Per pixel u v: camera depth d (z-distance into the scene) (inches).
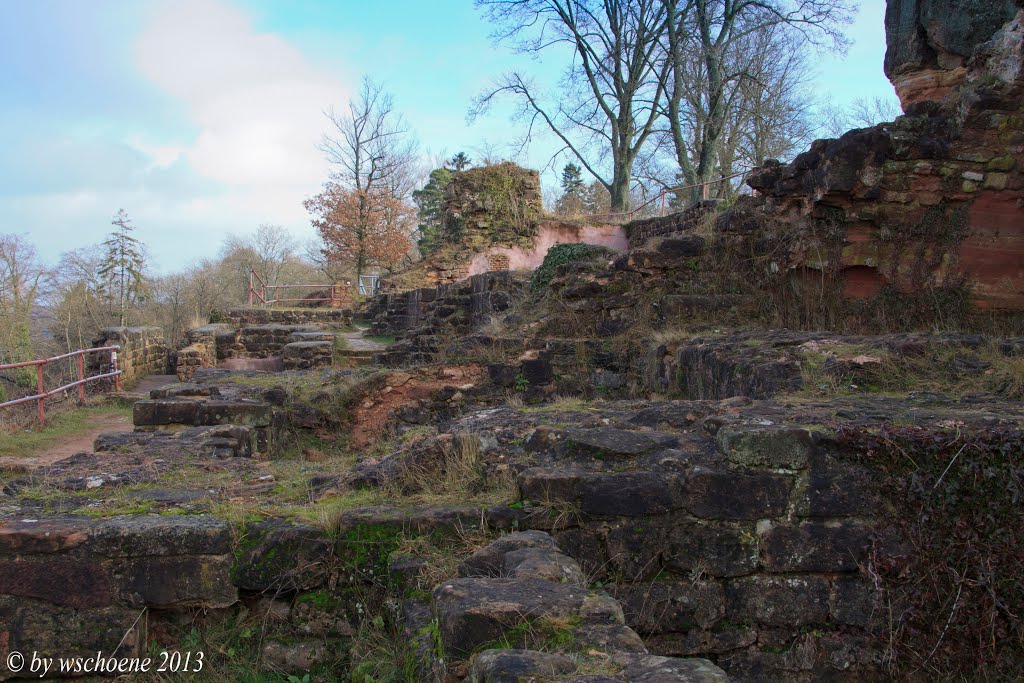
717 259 365.4
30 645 133.0
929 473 146.3
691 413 183.5
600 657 88.4
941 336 241.9
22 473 199.0
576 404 222.5
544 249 913.5
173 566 138.0
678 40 1090.1
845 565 144.2
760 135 1288.1
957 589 142.9
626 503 144.9
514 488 155.8
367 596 142.9
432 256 909.8
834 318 328.5
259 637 140.8
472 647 97.5
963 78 381.4
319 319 937.5
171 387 352.5
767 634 143.3
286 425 343.9
